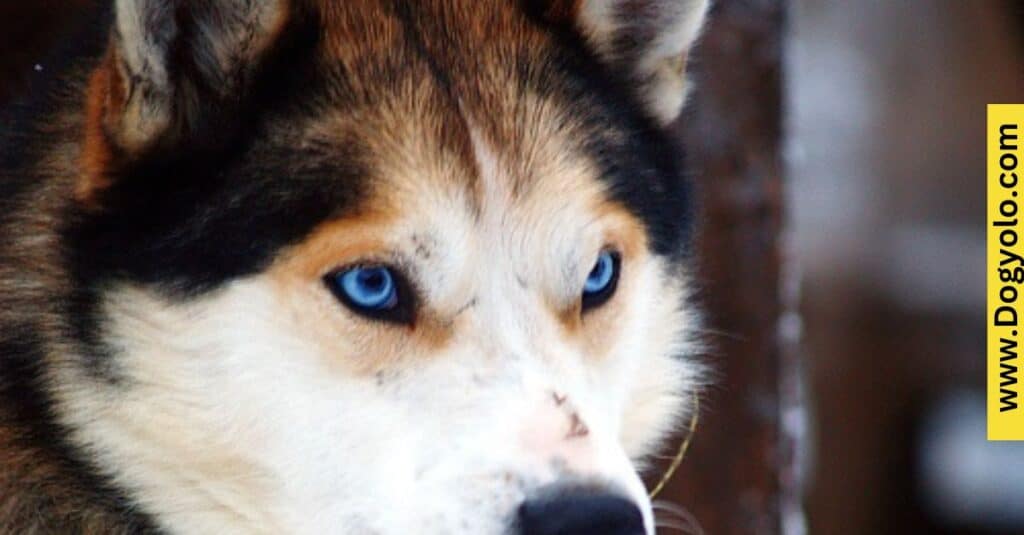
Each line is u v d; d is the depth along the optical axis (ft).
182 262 21.50
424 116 22.11
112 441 22.54
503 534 20.04
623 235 23.41
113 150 21.89
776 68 34.32
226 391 21.65
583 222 22.49
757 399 34.68
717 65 34.01
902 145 60.64
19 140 24.17
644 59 25.05
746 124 34.27
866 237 59.88
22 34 35.88
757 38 34.19
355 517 21.39
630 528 20.07
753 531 34.68
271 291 21.35
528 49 23.63
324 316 21.34
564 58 23.88
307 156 21.59
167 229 21.61
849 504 61.16
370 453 21.21
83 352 22.26
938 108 61.31
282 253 21.29
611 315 23.59
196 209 21.53
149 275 21.68
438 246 21.49
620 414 24.50
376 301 21.48
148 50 21.47
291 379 21.43
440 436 20.89
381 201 21.44
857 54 59.67
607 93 24.18
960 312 61.72
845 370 60.18
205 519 22.71
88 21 25.07
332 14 22.88
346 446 21.31
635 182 23.82
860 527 61.36
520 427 20.65
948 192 61.62
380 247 21.36
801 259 57.57
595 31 24.47
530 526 19.92
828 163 58.95
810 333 58.70
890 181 60.39
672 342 26.76
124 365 22.03
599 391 22.94
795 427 35.17
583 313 23.13
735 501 34.68
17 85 33.40
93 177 22.08
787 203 34.83
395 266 21.44
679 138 26.55
